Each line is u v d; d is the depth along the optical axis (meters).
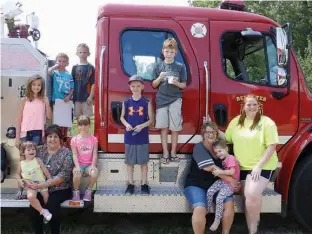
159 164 4.01
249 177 3.73
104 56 4.02
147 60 4.08
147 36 4.10
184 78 3.96
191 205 3.73
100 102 3.96
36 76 3.79
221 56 4.14
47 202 3.66
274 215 4.84
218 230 4.21
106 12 4.07
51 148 3.79
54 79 4.27
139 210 3.78
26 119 3.82
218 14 4.21
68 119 4.35
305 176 4.04
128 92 3.99
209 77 4.10
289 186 4.18
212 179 3.80
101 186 3.98
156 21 4.11
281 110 4.18
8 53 3.93
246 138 3.81
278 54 3.88
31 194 3.55
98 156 3.98
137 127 3.76
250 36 3.99
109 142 4.00
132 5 4.12
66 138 4.44
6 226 4.23
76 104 4.80
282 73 3.93
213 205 3.74
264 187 3.72
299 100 4.21
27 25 4.39
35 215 3.73
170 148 4.05
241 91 4.12
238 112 4.12
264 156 3.71
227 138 4.00
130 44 4.08
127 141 3.81
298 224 4.49
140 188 3.96
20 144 3.72
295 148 4.07
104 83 3.99
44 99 3.91
